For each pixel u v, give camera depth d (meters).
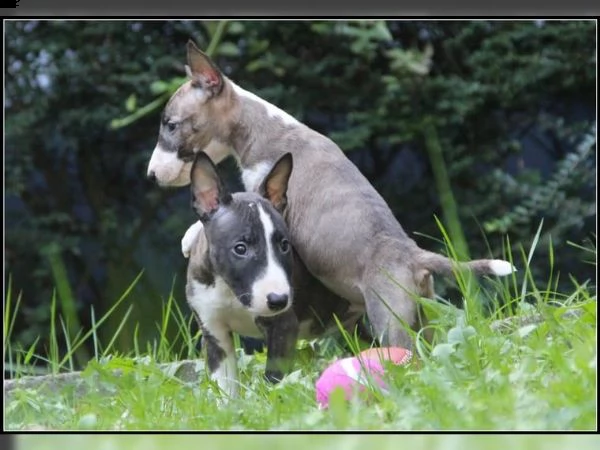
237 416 6.70
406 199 14.39
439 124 13.86
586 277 13.33
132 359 8.53
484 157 14.07
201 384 7.70
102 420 6.96
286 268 7.17
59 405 7.52
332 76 14.27
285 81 14.27
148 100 14.34
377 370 6.79
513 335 7.12
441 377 6.49
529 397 6.01
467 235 13.79
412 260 7.51
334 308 8.09
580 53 13.73
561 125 13.98
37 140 14.76
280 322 7.52
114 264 14.85
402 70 13.59
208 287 7.53
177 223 14.48
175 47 14.48
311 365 8.13
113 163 15.14
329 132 14.61
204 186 7.38
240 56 14.25
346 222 7.64
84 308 14.99
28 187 15.06
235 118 8.43
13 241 14.62
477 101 13.68
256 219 7.18
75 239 14.52
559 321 7.25
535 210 13.20
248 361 8.60
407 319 7.37
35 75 14.42
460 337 6.95
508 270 7.37
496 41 13.70
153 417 7.05
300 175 7.95
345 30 13.28
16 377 8.97
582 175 13.30
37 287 14.62
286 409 6.66
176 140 8.54
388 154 14.59
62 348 14.28
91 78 14.40
